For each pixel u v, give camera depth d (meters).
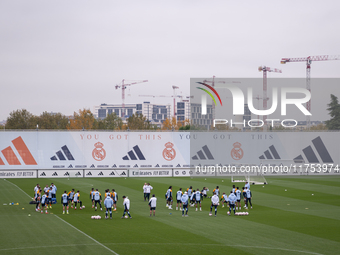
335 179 65.75
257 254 20.72
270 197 44.56
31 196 44.06
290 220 30.56
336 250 21.62
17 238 23.92
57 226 27.72
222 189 51.38
